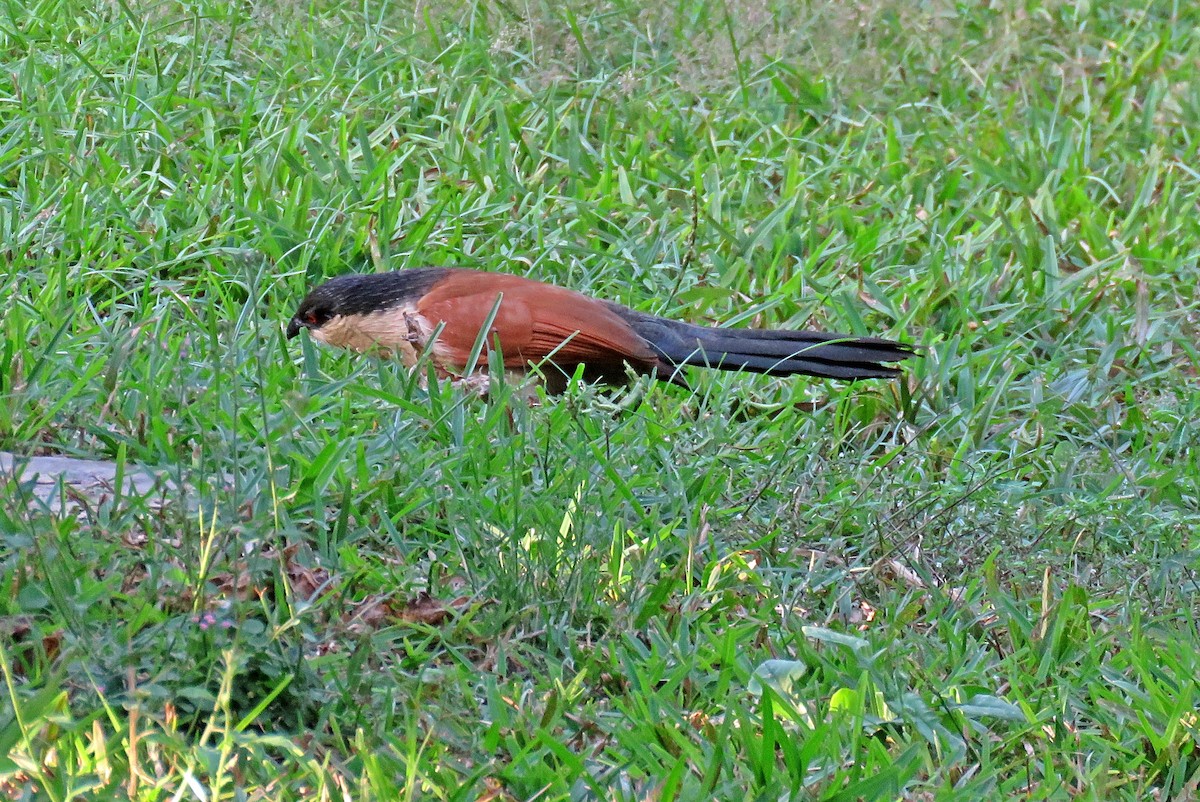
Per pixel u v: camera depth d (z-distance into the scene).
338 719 6.39
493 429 9.11
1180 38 19.03
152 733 5.66
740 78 16.25
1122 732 7.16
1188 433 10.96
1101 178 15.56
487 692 6.69
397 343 10.63
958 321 12.59
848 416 10.95
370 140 14.05
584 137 14.89
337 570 7.48
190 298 11.02
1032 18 18.94
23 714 5.59
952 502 9.23
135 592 6.67
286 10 15.77
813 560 8.41
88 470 8.25
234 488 7.19
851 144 15.88
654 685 7.14
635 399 10.46
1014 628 7.94
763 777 6.37
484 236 13.01
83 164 12.59
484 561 7.61
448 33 16.20
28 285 10.66
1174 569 8.72
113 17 15.22
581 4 16.78
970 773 6.69
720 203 13.79
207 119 13.67
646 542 8.19
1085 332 12.75
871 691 7.10
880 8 17.94
